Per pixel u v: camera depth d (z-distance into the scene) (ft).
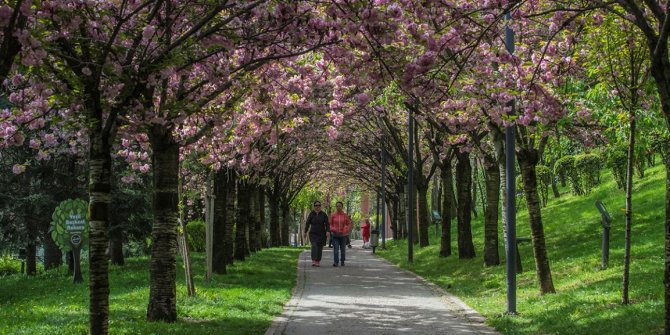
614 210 81.46
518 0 26.37
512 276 39.34
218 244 67.15
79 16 23.53
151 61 25.94
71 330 32.50
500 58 32.07
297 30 26.81
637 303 35.19
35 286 64.49
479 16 33.04
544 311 37.93
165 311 36.04
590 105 35.94
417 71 27.58
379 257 108.27
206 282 56.59
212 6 27.94
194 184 71.20
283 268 78.13
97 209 24.40
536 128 42.60
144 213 81.66
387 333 33.76
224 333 32.12
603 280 44.70
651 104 34.45
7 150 77.66
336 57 29.66
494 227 65.10
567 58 32.86
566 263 55.83
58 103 25.48
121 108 24.67
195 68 32.55
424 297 50.31
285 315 40.29
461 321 38.04
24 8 19.25
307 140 100.68
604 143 61.82
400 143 101.09
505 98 33.55
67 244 65.72
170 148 36.32
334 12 25.29
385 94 48.03
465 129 51.88
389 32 25.36
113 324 33.73
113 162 78.84
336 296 50.83
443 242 84.84
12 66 22.02
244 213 89.20
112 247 84.64
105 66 23.53
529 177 45.24
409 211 87.86
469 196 77.41
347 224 84.02
